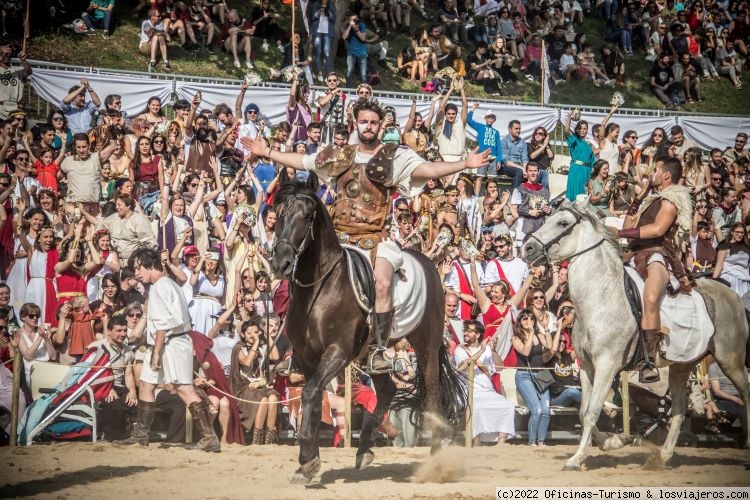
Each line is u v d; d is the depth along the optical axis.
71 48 19.88
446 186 14.71
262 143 8.11
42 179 13.56
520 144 17.38
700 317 9.22
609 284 8.90
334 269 7.57
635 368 9.05
